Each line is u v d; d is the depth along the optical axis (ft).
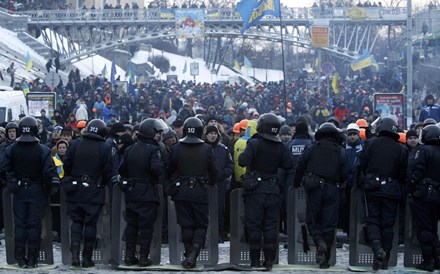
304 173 102.99
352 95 434.71
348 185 122.93
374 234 100.48
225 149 121.80
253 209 101.55
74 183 102.12
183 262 100.83
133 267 101.81
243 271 100.42
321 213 102.01
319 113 328.29
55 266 103.50
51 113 265.95
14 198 103.04
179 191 101.04
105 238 104.58
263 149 101.91
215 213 103.04
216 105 426.92
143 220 101.65
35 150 102.42
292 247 104.47
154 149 101.81
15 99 234.17
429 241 101.55
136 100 398.62
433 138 102.27
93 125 103.55
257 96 415.85
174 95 425.69
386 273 99.04
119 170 102.78
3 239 135.23
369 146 102.01
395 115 254.47
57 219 129.59
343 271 100.48
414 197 101.71
